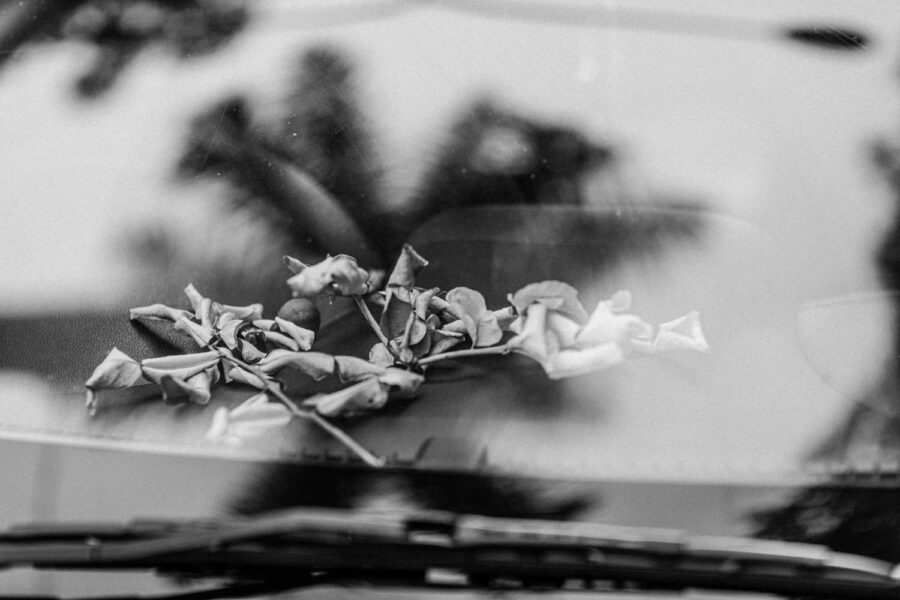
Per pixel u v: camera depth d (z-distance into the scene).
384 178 1.25
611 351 1.17
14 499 1.13
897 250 1.22
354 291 1.20
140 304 1.22
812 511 1.12
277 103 1.30
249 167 1.27
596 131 1.26
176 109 1.31
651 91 1.29
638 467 1.13
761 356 1.18
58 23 1.38
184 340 1.20
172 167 1.28
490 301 1.20
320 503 1.11
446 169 1.25
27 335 1.21
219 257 1.24
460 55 1.31
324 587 1.10
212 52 1.34
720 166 1.25
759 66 1.31
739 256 1.21
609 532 1.08
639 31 1.33
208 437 1.15
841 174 1.25
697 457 1.14
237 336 1.20
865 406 1.16
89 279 1.24
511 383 1.17
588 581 1.07
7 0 1.38
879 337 1.18
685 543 1.07
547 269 1.21
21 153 1.31
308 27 1.34
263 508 1.11
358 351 1.19
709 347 1.18
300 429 1.15
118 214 1.26
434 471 1.13
